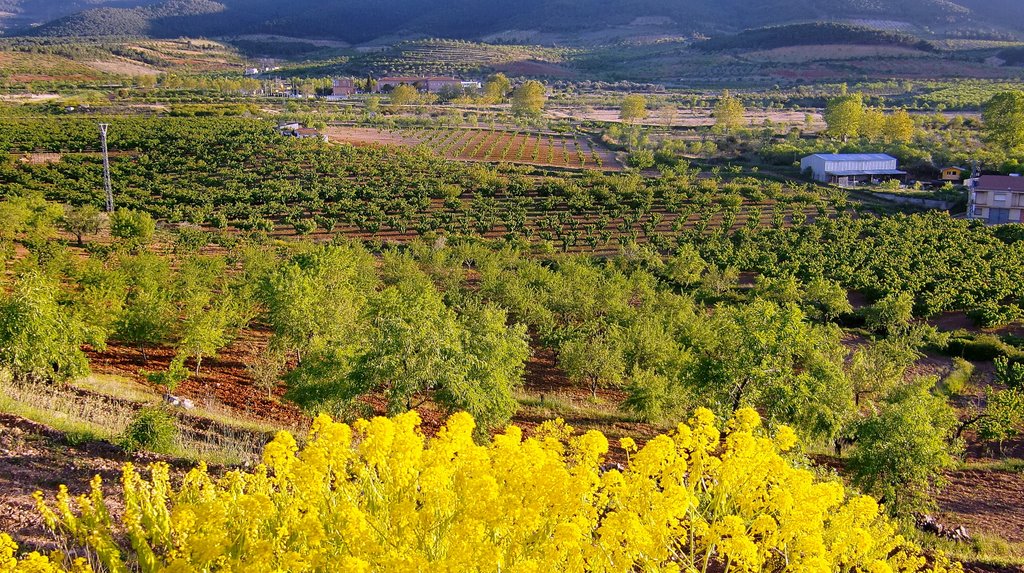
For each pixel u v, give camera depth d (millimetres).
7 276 34125
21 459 11477
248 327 31594
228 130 95562
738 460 8164
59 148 82062
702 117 146875
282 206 66625
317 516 7133
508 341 24047
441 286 46938
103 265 37312
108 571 8016
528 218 68500
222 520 6926
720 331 24016
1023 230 63719
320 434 7844
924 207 76125
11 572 6305
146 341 26719
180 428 15703
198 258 42000
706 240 62156
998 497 20453
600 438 8109
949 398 32344
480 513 6676
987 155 90750
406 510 6824
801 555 8297
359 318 27328
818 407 19906
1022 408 25922
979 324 43844
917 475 17172
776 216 68188
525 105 144500
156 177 74000
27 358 17172
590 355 27703
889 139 108438
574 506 7023
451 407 18484
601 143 113188
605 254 58938
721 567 9484
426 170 83750
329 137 103375
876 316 42312
